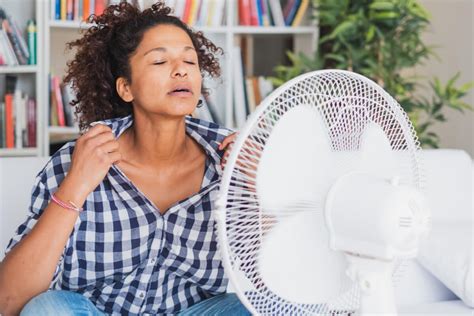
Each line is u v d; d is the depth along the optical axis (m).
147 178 1.57
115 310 1.58
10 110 3.62
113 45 1.54
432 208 2.18
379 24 3.54
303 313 1.18
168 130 1.50
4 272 1.37
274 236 1.11
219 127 1.62
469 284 1.91
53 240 1.36
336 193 1.09
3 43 3.52
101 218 1.50
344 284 1.19
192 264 1.55
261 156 1.09
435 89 3.50
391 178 1.07
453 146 3.90
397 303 2.05
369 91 1.22
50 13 3.55
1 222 1.80
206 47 1.76
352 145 1.21
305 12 3.85
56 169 1.53
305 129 1.12
